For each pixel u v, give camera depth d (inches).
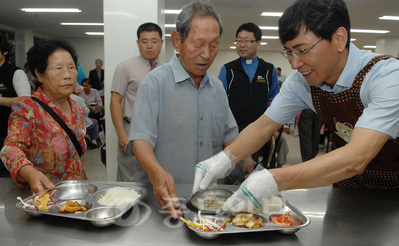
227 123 51.1
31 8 249.4
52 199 36.5
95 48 438.0
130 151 43.6
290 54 33.4
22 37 346.9
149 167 36.6
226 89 96.9
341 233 30.5
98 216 33.2
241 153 44.1
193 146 46.3
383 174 43.1
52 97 47.9
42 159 46.2
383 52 390.0
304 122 130.4
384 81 32.9
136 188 41.4
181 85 45.1
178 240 28.5
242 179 43.6
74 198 37.4
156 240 28.5
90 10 255.0
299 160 158.1
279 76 339.3
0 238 28.4
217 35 38.9
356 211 36.1
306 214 34.9
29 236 28.9
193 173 46.8
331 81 38.2
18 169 40.0
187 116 45.3
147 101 42.6
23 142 43.6
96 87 278.1
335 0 30.6
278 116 45.6
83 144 51.0
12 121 44.1
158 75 44.3
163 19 119.5
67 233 29.6
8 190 42.4
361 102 37.4
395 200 39.9
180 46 41.9
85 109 151.6
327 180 31.1
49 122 46.0
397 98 31.5
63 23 316.8
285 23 31.8
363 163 30.8
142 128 40.8
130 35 97.6
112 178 102.3
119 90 83.0
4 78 91.1
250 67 97.4
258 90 95.7
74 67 47.0
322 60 31.8
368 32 350.9
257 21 285.7
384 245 28.4
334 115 42.0
